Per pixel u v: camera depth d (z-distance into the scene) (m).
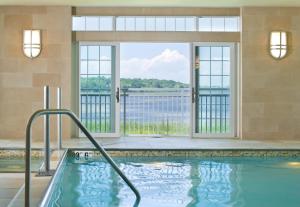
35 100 8.79
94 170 5.88
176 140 8.55
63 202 4.19
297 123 8.96
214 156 7.06
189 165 6.39
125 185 4.98
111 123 9.15
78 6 8.88
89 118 9.16
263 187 5.00
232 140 8.65
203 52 9.16
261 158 7.06
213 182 5.25
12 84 8.77
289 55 8.95
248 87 8.92
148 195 4.53
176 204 4.19
